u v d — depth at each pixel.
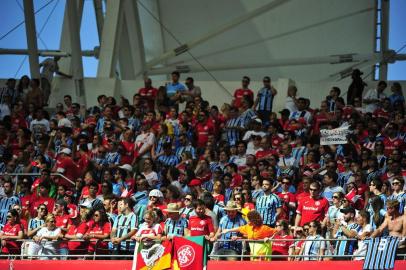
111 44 37.81
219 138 33.34
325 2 41.25
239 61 42.56
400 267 23.19
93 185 27.77
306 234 24.98
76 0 37.03
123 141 31.98
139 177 28.06
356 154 30.12
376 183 26.33
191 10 42.66
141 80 38.31
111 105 34.84
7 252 26.03
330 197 27.27
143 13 43.16
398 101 34.22
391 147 30.97
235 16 42.38
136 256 24.12
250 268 24.00
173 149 31.92
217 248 24.86
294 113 33.41
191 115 33.50
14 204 28.34
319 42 41.94
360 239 23.72
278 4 39.72
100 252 25.58
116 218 25.73
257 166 29.19
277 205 26.12
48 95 37.00
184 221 25.05
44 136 32.44
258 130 32.12
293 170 29.34
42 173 29.08
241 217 24.94
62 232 25.92
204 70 41.38
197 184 28.22
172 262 23.88
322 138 30.05
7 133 34.00
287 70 42.44
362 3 40.94
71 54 37.59
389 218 23.73
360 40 41.47
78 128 33.72
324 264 23.66
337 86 37.22
